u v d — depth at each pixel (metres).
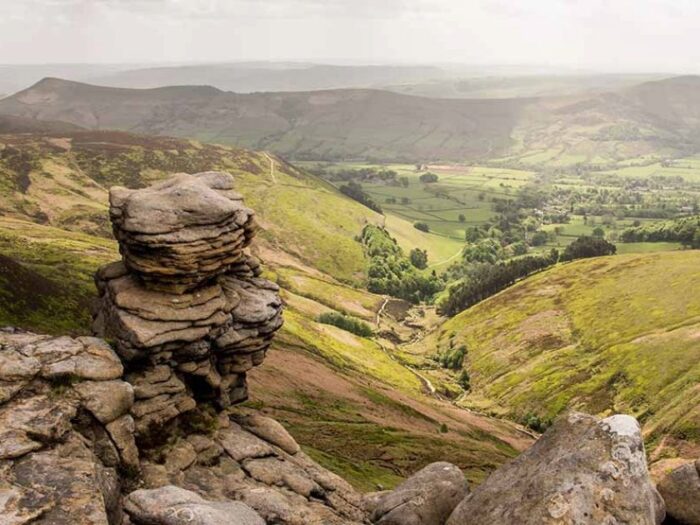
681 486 34.09
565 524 24.98
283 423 74.12
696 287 177.62
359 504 36.78
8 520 22.11
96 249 170.25
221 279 40.06
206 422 38.16
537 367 167.62
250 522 26.09
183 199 34.69
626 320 173.75
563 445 28.92
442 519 33.78
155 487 31.17
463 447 90.38
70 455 27.44
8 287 85.88
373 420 92.69
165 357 34.78
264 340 40.00
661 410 123.00
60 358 31.92
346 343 182.88
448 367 196.25
